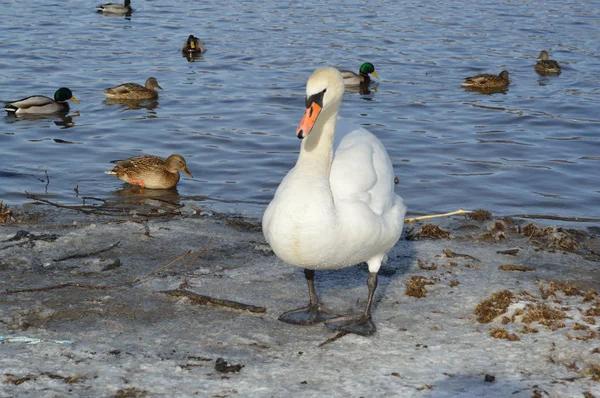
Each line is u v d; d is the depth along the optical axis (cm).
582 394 644
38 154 1684
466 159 1689
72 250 996
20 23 3450
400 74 2659
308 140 747
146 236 1066
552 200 1432
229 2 4288
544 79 2617
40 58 2766
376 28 3509
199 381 656
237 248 1036
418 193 1463
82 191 1442
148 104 2181
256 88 2366
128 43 3108
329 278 923
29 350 705
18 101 2034
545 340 745
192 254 1005
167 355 705
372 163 789
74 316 790
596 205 1408
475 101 2292
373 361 704
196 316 799
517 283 905
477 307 817
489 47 3155
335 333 765
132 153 1711
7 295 838
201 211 1305
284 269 948
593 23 3741
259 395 636
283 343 741
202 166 1623
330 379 667
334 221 716
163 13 3912
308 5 4175
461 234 1145
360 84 2503
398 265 972
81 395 629
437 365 696
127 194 1436
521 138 1872
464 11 4062
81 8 3997
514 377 675
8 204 1309
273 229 727
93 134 1873
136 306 820
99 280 896
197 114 2059
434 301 848
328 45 3105
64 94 2092
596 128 1972
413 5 4253
